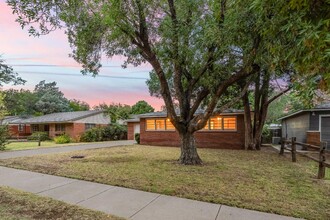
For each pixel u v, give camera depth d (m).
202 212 3.96
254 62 6.45
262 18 3.21
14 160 9.70
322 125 13.67
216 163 8.86
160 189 5.25
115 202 4.50
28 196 4.87
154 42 8.27
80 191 5.23
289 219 3.69
